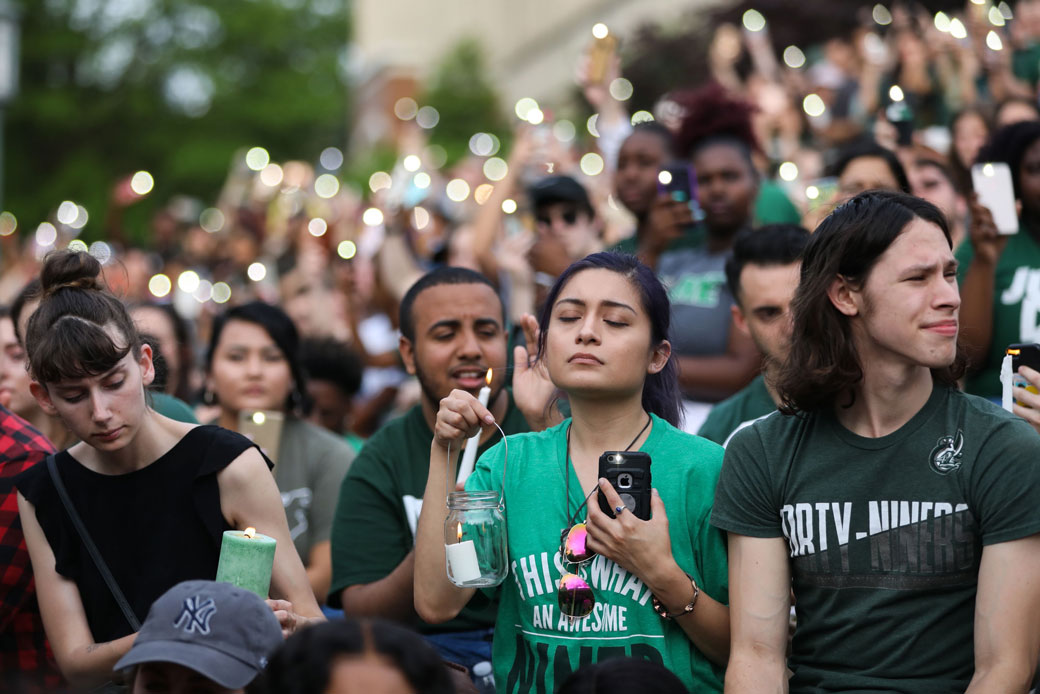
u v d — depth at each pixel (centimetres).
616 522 441
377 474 605
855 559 430
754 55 1388
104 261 604
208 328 1138
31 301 612
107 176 4150
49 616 488
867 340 436
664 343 481
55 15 4497
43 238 1437
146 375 495
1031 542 414
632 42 2184
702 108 855
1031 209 678
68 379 462
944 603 423
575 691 360
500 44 4428
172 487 488
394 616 554
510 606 473
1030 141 677
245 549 440
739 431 462
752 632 439
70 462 499
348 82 5009
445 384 595
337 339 905
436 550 468
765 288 630
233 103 4444
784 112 1249
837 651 432
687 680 447
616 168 869
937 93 1121
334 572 602
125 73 4497
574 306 467
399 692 311
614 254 481
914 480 427
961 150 869
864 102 1195
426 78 3853
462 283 604
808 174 1091
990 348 670
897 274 425
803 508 438
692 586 443
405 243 1117
